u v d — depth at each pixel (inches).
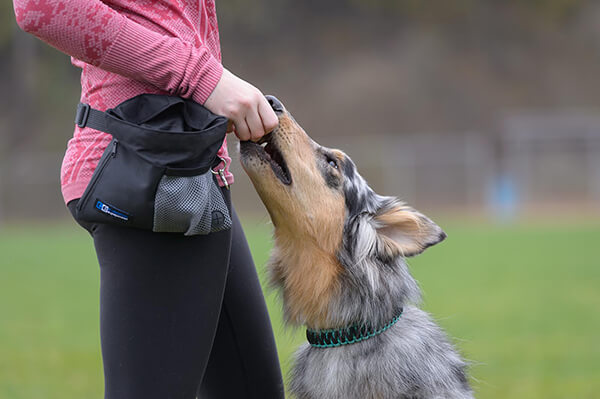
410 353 148.3
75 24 101.5
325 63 1627.7
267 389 140.6
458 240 874.1
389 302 152.9
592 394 256.8
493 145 1488.7
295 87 1583.4
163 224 103.9
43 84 1508.4
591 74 1654.8
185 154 102.7
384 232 163.0
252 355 137.8
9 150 1418.6
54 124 1464.1
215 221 109.2
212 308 113.8
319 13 1680.6
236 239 136.4
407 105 1552.7
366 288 153.6
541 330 374.9
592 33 1720.0
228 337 136.5
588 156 1386.6
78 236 1003.3
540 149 1400.1
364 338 151.2
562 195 1369.3
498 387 269.3
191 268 110.4
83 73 113.9
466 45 1674.5
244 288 135.6
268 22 1632.6
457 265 642.8
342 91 1574.8
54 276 619.5
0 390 267.1
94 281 588.1
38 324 412.5
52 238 981.8
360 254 156.9
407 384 145.4
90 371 300.7
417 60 1624.0
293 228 157.2
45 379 285.9
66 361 319.9
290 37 1648.6
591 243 801.6
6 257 765.3
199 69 107.8
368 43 1667.1
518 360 313.1
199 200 104.3
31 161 1241.4
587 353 324.8
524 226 1044.5
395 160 1282.0
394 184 1279.5
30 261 726.5
